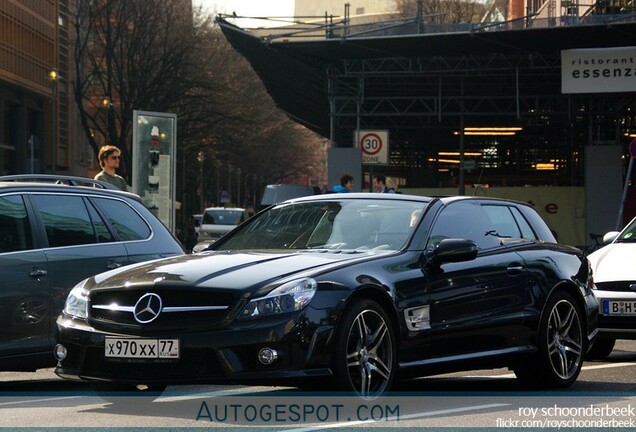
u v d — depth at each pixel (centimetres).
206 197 19750
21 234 2073
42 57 14000
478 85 8275
